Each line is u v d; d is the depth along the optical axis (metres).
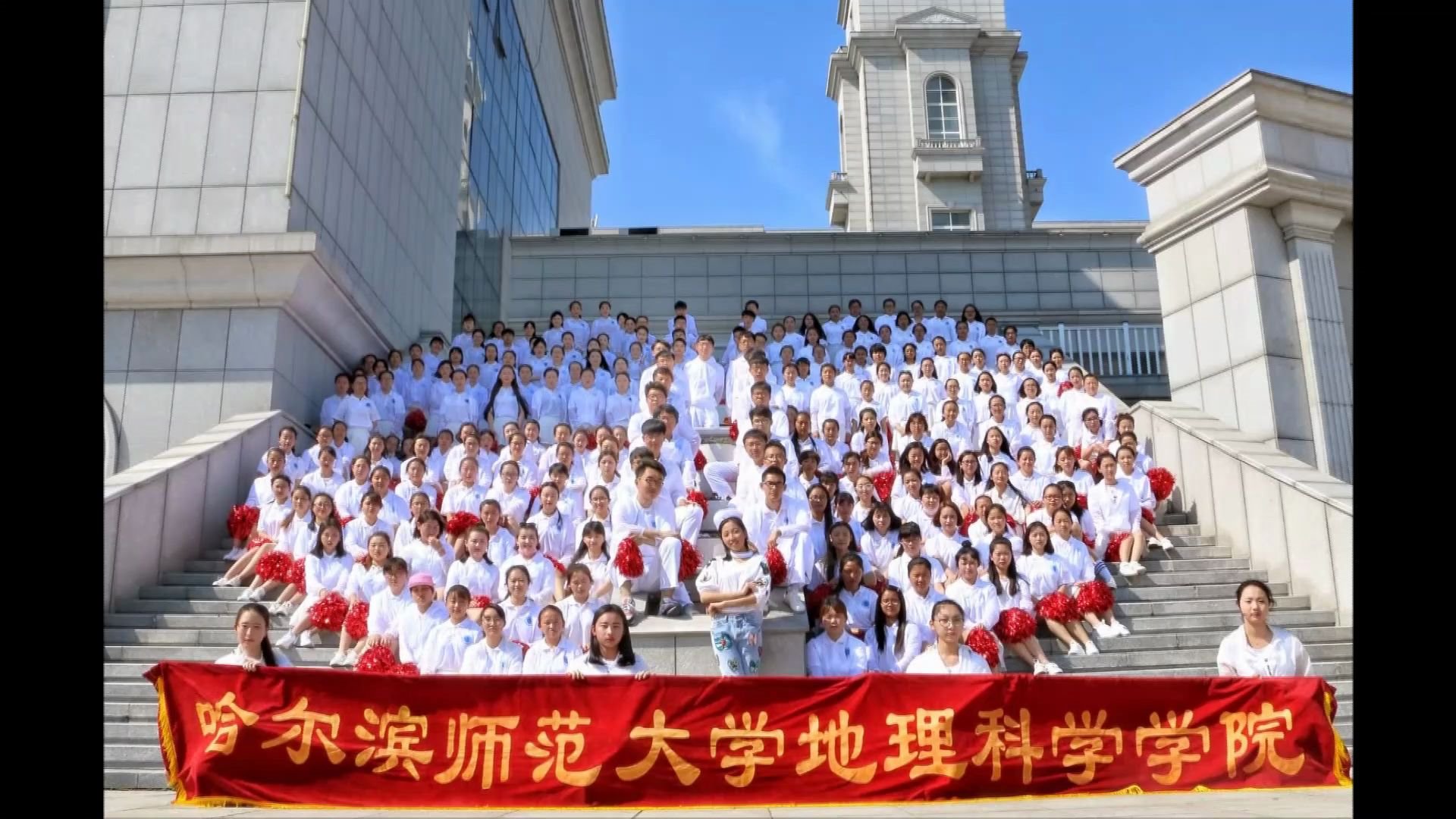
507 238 25.33
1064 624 10.13
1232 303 14.72
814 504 10.17
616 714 6.70
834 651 9.01
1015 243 24.50
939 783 6.62
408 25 20.39
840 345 18.44
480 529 9.96
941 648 8.37
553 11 36.53
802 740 6.70
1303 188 14.42
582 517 11.23
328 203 16.11
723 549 10.35
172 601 10.59
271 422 13.61
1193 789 6.78
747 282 24.62
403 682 6.73
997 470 12.02
